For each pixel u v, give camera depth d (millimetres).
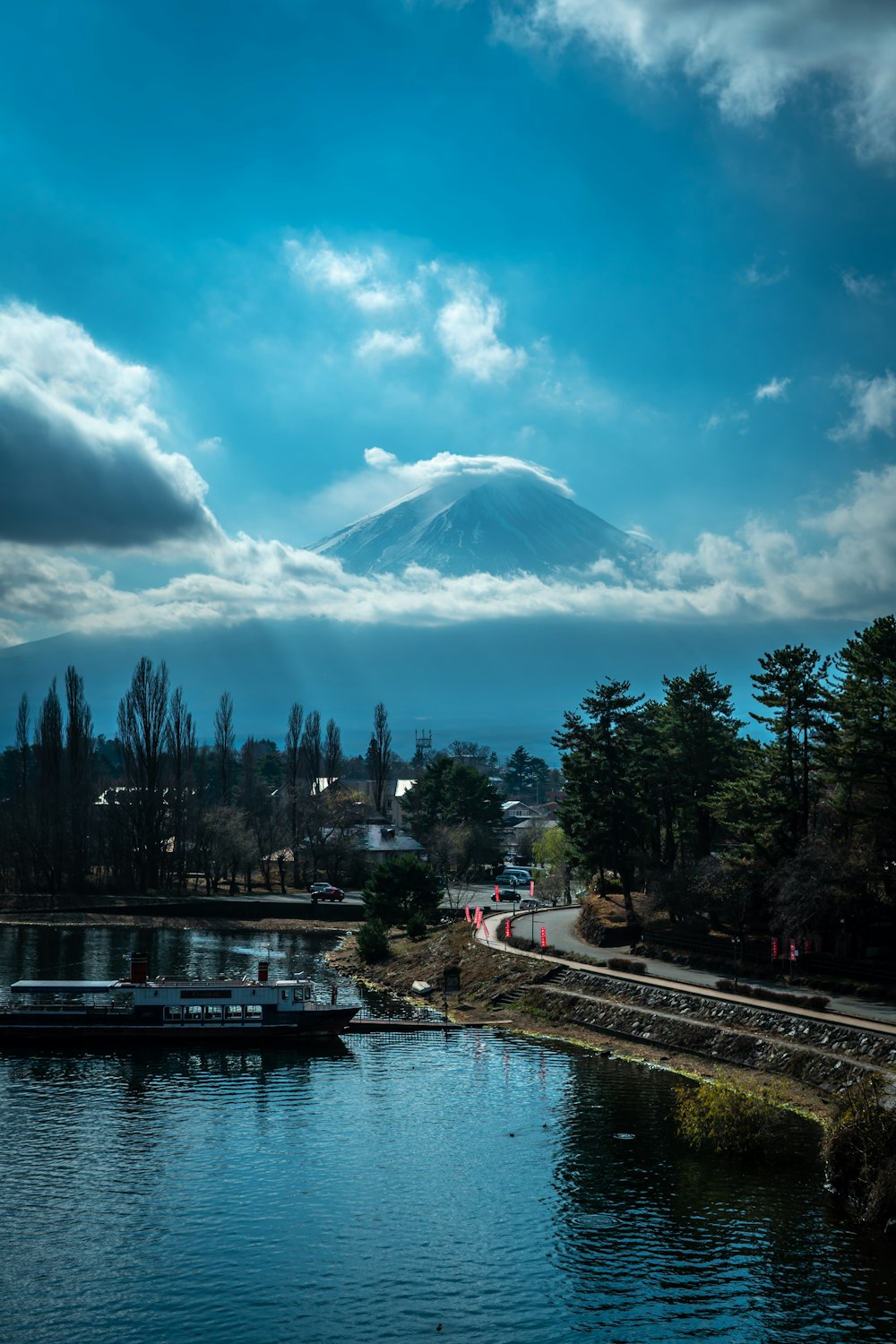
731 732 126938
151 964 132875
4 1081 82625
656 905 118312
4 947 145750
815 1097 72062
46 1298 49094
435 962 125750
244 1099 77312
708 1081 78750
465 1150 66438
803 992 89688
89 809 198500
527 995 105875
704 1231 54906
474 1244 54188
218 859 198625
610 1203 58406
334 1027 95062
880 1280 50000
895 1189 54781
